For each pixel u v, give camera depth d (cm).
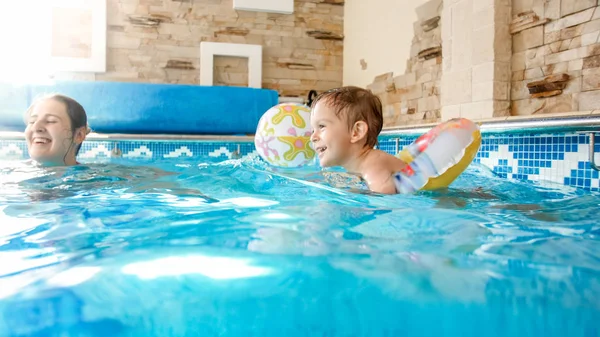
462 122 180
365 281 64
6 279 66
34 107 221
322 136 211
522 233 96
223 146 480
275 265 70
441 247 83
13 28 598
